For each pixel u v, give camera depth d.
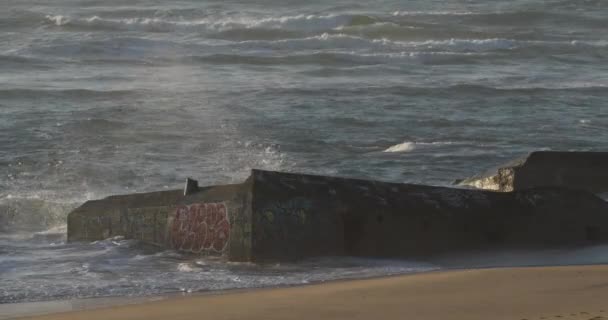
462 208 43.59
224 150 85.06
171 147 85.56
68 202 61.41
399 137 93.19
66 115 100.69
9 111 103.69
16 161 77.19
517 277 33.69
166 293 35.06
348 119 101.69
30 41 172.50
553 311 26.73
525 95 124.12
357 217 42.03
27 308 32.56
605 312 26.23
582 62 171.88
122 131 92.56
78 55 161.12
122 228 48.03
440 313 27.23
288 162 80.19
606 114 109.44
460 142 89.62
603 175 57.44
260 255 41.09
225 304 30.25
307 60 165.25
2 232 55.53
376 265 40.69
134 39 170.50
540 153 57.38
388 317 27.00
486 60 172.38
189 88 126.12
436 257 42.66
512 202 44.53
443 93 124.31
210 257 43.09
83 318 28.61
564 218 44.78
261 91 122.12
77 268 41.50
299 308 28.91
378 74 150.88
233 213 42.09
